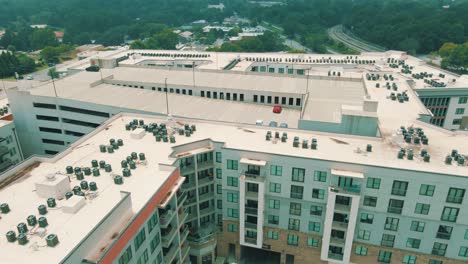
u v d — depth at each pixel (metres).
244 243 87.62
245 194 82.25
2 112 126.75
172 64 199.00
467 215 70.19
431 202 71.44
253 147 83.06
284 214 83.69
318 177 77.00
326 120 97.31
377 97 118.88
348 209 76.31
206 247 87.31
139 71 159.38
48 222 56.59
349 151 80.56
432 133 89.62
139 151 82.44
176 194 73.56
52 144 127.44
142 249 62.69
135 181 69.62
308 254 86.31
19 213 59.12
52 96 120.81
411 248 77.25
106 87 133.88
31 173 72.50
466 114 139.88
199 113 111.56
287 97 125.44
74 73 166.88
